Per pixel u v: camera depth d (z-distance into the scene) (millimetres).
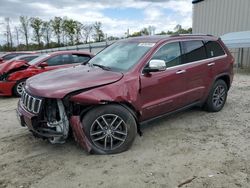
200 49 5570
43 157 4090
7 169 3773
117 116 4055
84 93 3818
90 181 3420
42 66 9133
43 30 58656
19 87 9086
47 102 3896
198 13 20891
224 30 18406
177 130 5062
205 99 5777
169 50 4930
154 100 4590
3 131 5340
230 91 8562
